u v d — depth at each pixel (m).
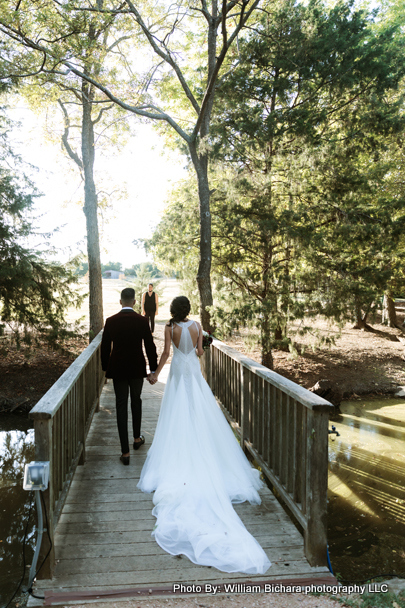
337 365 11.73
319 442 2.61
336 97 8.77
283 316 8.55
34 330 10.67
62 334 10.25
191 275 9.38
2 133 9.48
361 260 8.63
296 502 2.96
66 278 10.45
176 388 3.64
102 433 5.04
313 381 10.38
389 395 10.26
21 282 9.49
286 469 3.17
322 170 7.89
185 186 9.88
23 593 3.07
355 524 4.57
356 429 7.87
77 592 2.36
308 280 8.50
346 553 4.02
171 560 2.64
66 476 3.29
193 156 7.82
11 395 9.06
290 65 8.34
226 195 8.77
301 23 8.57
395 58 8.91
